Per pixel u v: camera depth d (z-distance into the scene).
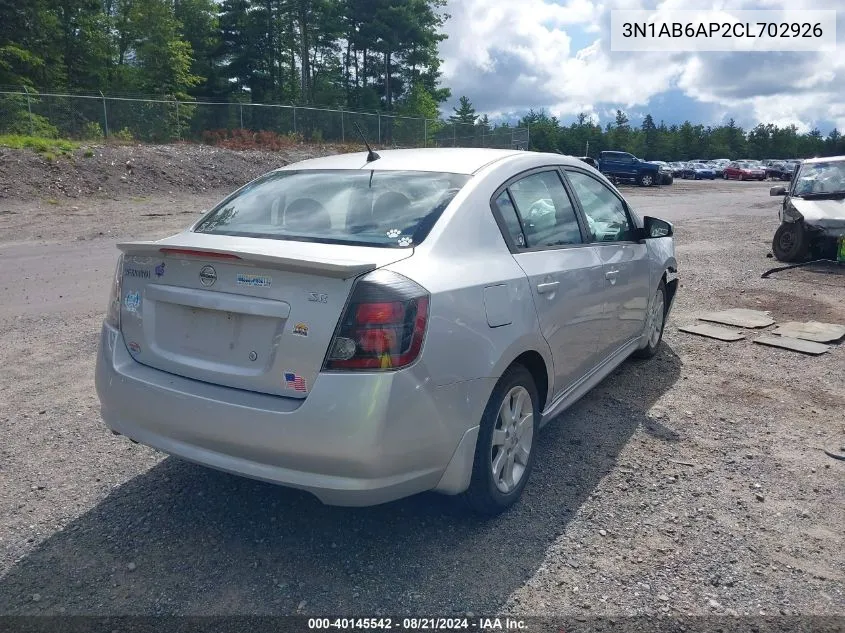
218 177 22.78
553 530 3.32
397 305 2.74
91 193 18.73
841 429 4.60
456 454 3.02
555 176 4.26
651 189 35.41
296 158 28.20
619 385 5.38
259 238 3.35
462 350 2.96
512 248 3.53
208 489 3.66
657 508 3.54
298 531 3.28
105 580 2.90
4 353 5.88
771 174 51.59
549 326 3.63
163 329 3.16
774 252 11.35
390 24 56.41
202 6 53.03
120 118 27.97
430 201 3.37
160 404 3.04
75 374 5.38
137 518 3.37
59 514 3.39
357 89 60.06
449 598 2.82
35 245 11.88
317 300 2.75
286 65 60.06
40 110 25.88
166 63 44.69
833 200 10.98
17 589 2.83
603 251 4.48
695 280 9.66
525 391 3.50
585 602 2.80
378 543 3.19
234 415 2.83
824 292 8.86
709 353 6.26
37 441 4.19
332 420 2.68
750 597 2.86
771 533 3.33
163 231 13.91
